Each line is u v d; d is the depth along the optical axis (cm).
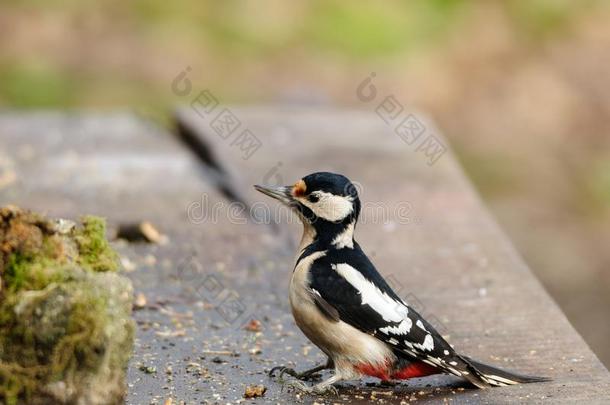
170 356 815
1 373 585
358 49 2088
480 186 1853
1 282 590
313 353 838
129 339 609
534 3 2219
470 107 1989
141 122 1452
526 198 1839
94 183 1207
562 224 1788
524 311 912
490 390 761
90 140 1360
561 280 1672
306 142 1366
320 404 744
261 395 754
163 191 1195
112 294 596
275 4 2155
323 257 784
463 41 2130
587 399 741
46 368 586
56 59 1953
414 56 2094
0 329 587
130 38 2034
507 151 1917
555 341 852
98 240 626
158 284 962
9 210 602
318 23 2139
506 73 2078
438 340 753
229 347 840
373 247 1061
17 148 1312
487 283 974
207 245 1057
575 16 2216
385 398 755
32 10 2061
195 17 2117
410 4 2195
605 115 2000
